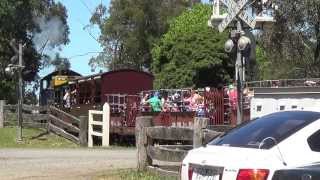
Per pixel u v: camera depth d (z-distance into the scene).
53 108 29.67
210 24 18.20
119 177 13.27
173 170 12.52
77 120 27.47
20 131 27.19
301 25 30.47
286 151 6.79
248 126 7.68
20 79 29.05
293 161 6.71
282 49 31.12
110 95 28.11
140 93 28.27
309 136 6.93
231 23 14.98
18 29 59.44
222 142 7.54
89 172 14.59
